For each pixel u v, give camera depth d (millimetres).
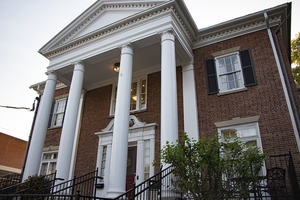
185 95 11672
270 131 9438
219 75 11555
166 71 9562
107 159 12773
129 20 11508
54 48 13734
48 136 15797
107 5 13023
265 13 11023
